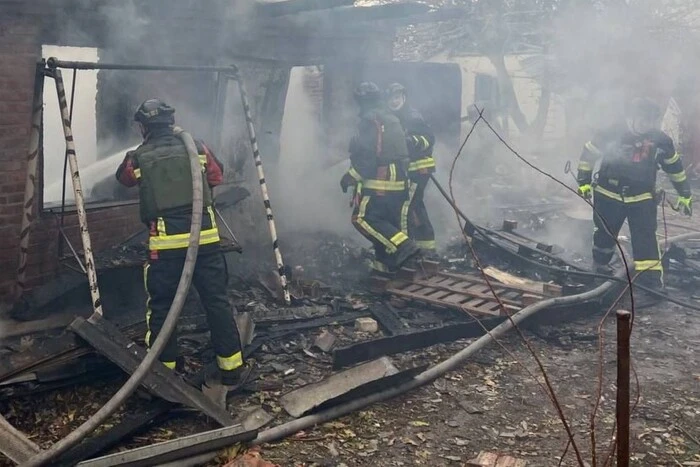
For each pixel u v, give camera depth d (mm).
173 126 4730
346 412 4246
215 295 4449
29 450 3412
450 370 4930
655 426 4289
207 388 4367
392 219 6395
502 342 5504
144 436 3922
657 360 5297
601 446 4051
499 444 4062
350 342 5344
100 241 6043
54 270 5668
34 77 5359
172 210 4395
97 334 4156
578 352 5402
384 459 3852
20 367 4031
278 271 5898
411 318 5867
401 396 4559
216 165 4766
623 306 6418
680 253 7512
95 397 4266
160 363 4109
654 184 6555
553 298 5824
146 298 5715
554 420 4344
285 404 4250
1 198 5262
